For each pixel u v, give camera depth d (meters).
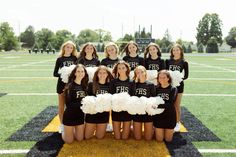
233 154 4.80
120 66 5.42
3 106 8.33
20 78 15.02
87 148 4.90
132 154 4.65
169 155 4.65
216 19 105.12
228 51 93.75
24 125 6.31
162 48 70.88
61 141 5.29
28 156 4.60
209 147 5.12
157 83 5.51
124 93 5.17
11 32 91.69
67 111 5.08
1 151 4.85
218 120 6.98
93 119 5.21
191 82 13.91
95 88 5.42
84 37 110.38
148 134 5.30
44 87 11.94
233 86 12.64
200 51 80.19
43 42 91.00
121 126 5.66
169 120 5.18
